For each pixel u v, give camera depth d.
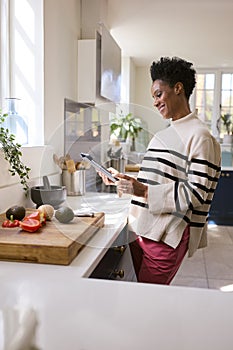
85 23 3.39
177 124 1.59
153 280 1.59
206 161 1.48
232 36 5.30
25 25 2.38
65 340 0.73
